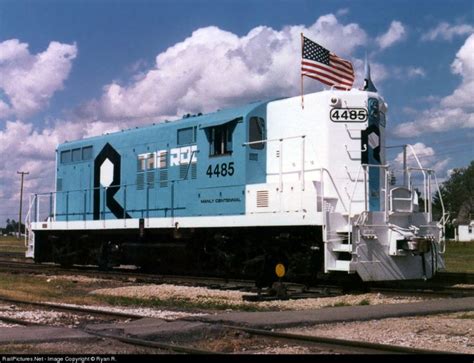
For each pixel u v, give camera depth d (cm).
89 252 2208
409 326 908
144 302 1291
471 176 10400
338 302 1223
